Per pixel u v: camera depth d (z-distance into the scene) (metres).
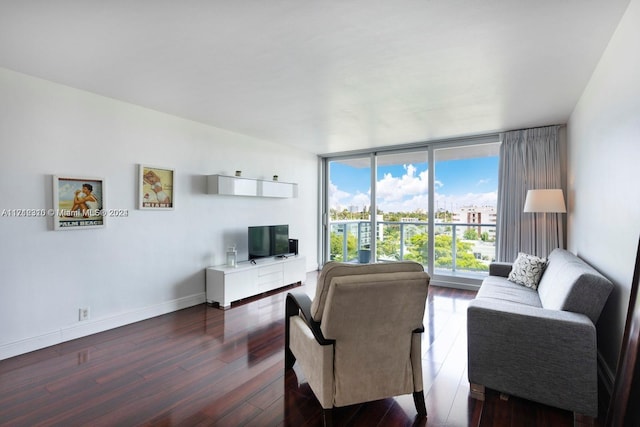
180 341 2.99
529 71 2.58
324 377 1.78
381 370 1.87
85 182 3.08
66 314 2.97
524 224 4.36
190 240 4.06
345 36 2.08
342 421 1.88
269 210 5.26
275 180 5.21
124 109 3.38
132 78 2.77
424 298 1.86
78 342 2.95
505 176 4.48
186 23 1.94
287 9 1.79
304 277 5.36
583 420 1.86
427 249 5.30
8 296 2.63
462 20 1.89
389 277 1.75
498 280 3.62
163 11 1.81
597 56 2.33
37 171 2.78
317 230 6.46
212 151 4.32
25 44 2.20
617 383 1.65
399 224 5.68
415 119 3.95
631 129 1.80
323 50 2.27
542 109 3.55
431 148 5.21
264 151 5.12
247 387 2.22
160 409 1.97
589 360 1.83
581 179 3.21
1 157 2.58
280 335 3.14
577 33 2.03
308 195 6.18
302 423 1.85
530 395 1.97
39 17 1.87
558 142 4.19
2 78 2.58
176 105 3.49
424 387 2.25
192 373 2.40
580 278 2.02
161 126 3.73
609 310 2.22
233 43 2.18
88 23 1.94
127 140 3.41
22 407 1.98
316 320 1.89
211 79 2.79
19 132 2.67
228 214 4.57
